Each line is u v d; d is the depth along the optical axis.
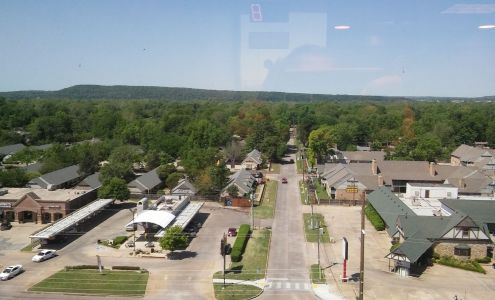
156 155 105.25
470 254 50.06
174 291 42.28
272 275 46.06
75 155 98.38
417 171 87.81
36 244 56.38
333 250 53.69
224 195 77.69
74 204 69.38
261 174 101.19
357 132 142.38
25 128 150.50
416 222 52.66
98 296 41.22
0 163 110.50
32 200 66.25
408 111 157.88
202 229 62.53
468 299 40.09
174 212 63.09
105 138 137.12
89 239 58.12
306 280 44.75
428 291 41.84
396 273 46.38
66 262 50.12
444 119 148.50
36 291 42.19
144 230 61.84
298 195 83.81
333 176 85.00
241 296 41.00
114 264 49.50
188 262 49.94
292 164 120.25
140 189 81.69
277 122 152.50
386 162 90.06
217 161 91.62
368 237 58.69
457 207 58.78
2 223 63.56
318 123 145.00
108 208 73.81
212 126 129.38
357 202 76.25
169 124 141.38
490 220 56.12
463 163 109.75
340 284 43.69
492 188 79.75
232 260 50.12
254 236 59.00
